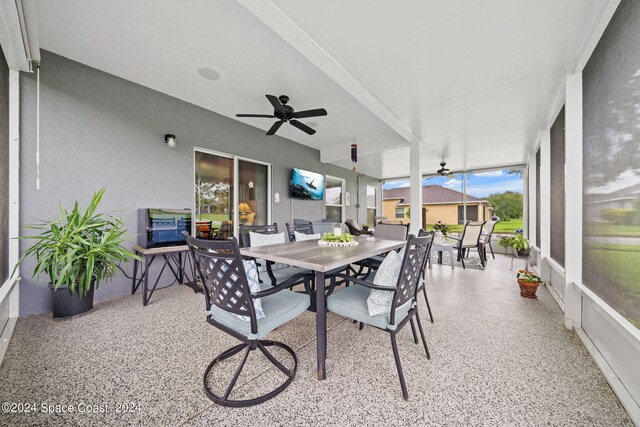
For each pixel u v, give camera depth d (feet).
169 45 7.43
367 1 5.41
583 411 4.05
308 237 10.31
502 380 4.80
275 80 9.34
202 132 11.76
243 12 6.20
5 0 4.66
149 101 9.96
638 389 4.10
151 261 9.45
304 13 5.71
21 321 7.13
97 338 6.26
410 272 4.95
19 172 7.29
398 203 33.88
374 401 4.26
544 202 11.89
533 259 15.60
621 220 4.81
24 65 6.84
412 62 7.54
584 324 6.61
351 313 5.11
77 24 6.60
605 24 5.47
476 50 6.99
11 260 7.07
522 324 7.25
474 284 11.44
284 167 16.35
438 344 6.14
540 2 5.39
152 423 3.81
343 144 17.79
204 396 4.37
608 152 5.39
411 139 14.56
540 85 8.73
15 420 3.83
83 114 8.43
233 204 13.37
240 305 4.24
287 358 5.52
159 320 7.32
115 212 9.09
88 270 6.85
